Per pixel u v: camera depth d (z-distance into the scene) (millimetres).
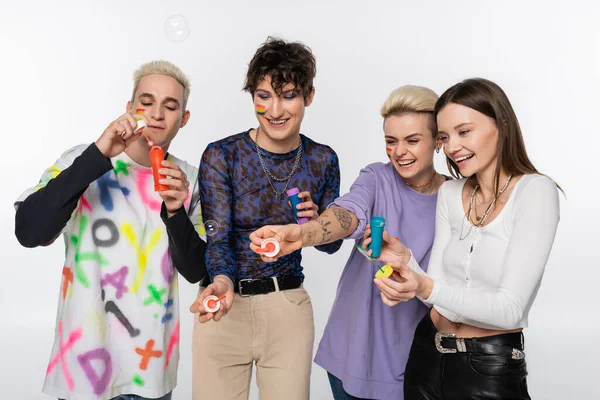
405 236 2029
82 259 1866
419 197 2051
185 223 1870
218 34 4160
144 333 1913
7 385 3389
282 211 2039
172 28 2174
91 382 1834
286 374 2004
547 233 1547
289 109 1932
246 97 4133
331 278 4105
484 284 1635
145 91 1938
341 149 4207
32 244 1810
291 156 2051
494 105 1636
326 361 2084
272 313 1991
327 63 4223
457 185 1797
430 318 1735
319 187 2098
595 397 3455
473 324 1636
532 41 4695
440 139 1772
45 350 3828
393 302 1586
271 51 1932
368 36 4262
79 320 1843
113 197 1918
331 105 4223
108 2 4418
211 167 1983
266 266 1995
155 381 1921
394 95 1953
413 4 4305
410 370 1738
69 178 1747
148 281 1933
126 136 1776
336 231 1753
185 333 3934
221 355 1997
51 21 4461
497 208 1648
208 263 1874
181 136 4078
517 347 1604
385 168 2090
